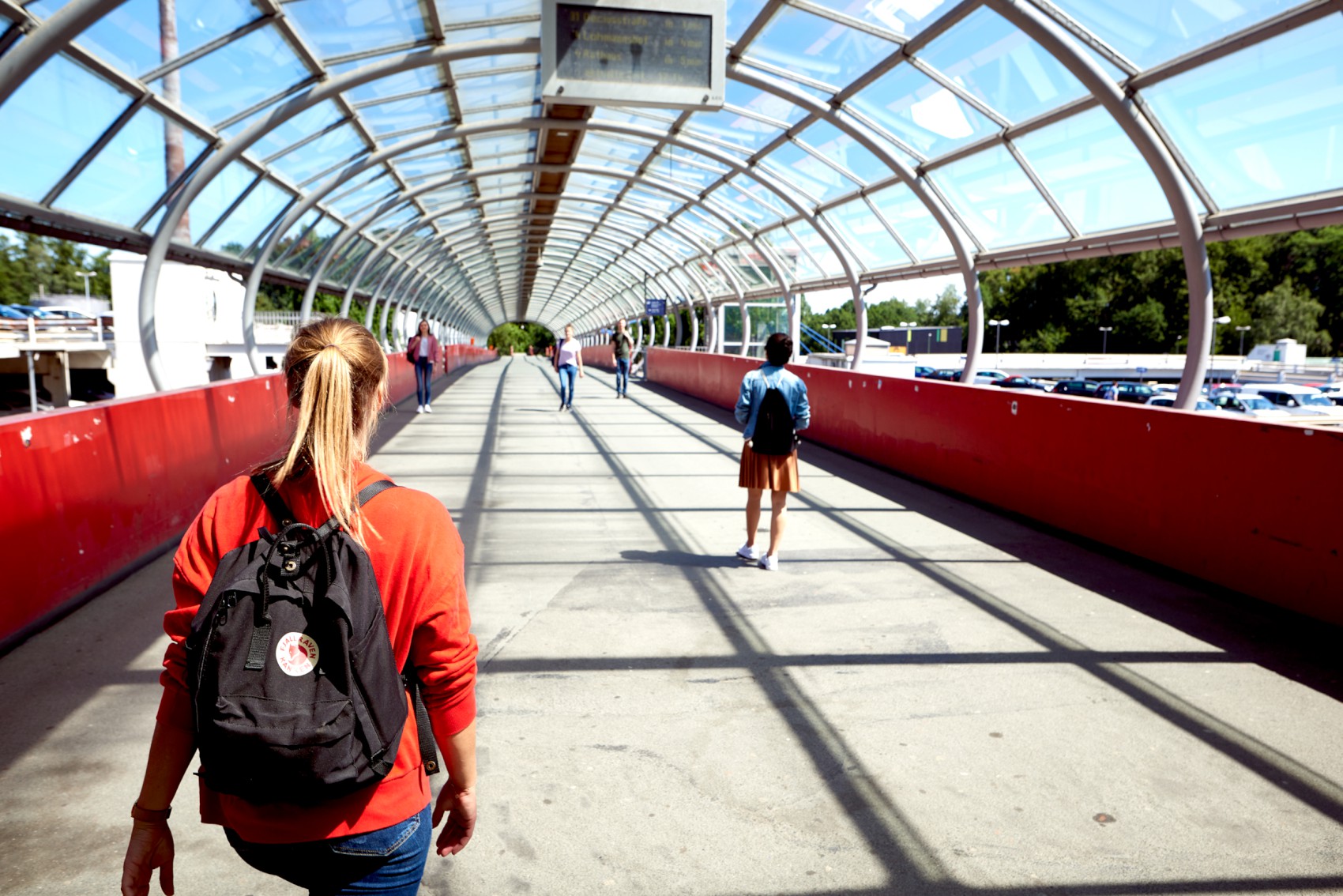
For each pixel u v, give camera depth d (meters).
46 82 7.04
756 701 3.92
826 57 9.66
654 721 3.71
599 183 19.55
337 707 1.23
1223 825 2.94
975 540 7.00
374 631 1.30
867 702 3.92
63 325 28.47
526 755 3.39
